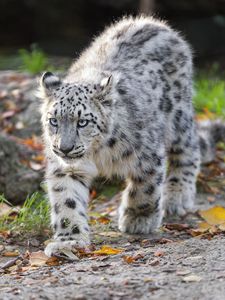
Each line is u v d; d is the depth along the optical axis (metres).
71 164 10.45
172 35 12.88
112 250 10.16
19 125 16.91
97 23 32.69
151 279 8.38
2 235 11.41
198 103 18.39
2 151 14.40
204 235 10.86
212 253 9.43
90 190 14.13
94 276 8.77
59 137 10.23
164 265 9.06
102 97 10.45
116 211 12.77
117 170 11.25
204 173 14.53
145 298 7.78
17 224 11.66
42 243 11.24
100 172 11.34
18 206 13.17
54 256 9.92
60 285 8.50
